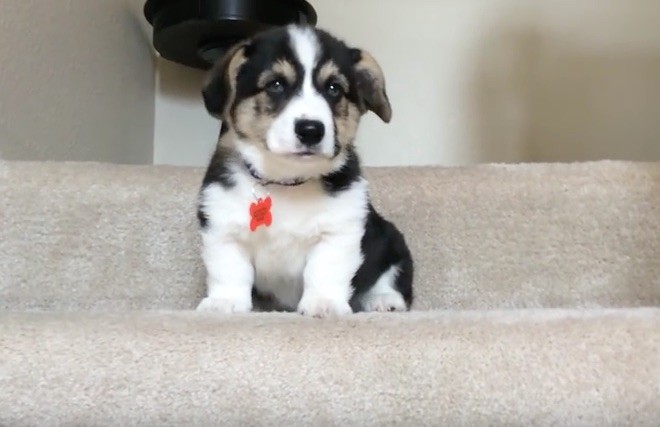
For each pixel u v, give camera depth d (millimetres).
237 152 1607
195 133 2945
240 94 1614
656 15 2857
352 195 1604
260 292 1747
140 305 1852
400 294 1771
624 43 2871
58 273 1820
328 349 1200
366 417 1175
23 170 1833
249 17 2436
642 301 1848
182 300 1856
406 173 1947
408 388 1178
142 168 1919
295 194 1580
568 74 2893
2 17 1954
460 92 2928
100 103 2518
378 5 2959
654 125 2854
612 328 1225
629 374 1176
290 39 1630
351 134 1640
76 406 1173
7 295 1803
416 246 1909
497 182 1898
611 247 1854
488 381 1175
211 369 1185
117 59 2645
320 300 1514
